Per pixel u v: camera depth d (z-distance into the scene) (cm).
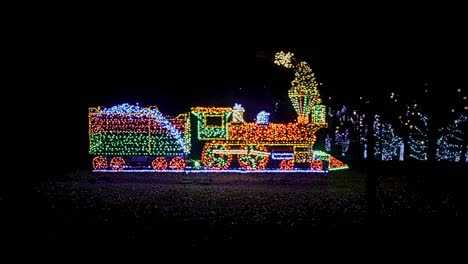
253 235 1041
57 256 873
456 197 1580
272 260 842
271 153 2338
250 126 2298
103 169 2353
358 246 935
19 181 1967
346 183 1991
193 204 1453
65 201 1500
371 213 1059
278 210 1353
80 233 1061
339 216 1263
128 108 2338
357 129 3106
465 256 865
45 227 1122
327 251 900
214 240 995
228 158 2338
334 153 3597
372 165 1072
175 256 871
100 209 1363
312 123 2297
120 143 2347
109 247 938
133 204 1451
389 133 2936
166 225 1148
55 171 2367
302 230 1093
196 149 2398
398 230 1063
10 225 1141
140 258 860
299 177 2183
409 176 2120
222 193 1686
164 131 2341
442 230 1073
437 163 2197
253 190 1769
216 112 2298
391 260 840
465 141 2128
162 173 2312
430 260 838
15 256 873
